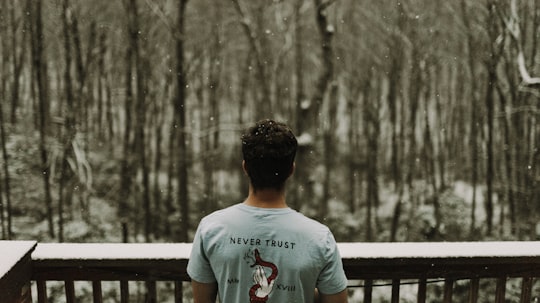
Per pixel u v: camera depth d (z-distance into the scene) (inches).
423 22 977.5
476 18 900.6
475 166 896.3
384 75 1042.1
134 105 1003.9
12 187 850.8
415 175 1056.2
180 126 906.1
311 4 937.5
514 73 868.6
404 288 478.0
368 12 1025.5
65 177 870.4
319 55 1019.3
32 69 907.4
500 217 855.7
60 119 877.8
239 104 1040.8
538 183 845.2
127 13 915.4
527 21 866.1
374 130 1008.2
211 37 989.8
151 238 887.1
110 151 979.3
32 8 880.9
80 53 904.3
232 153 1092.5
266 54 981.2
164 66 961.5
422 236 861.8
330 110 1026.1
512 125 882.8
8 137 889.5
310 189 899.4
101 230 835.4
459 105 1005.8
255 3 968.3
